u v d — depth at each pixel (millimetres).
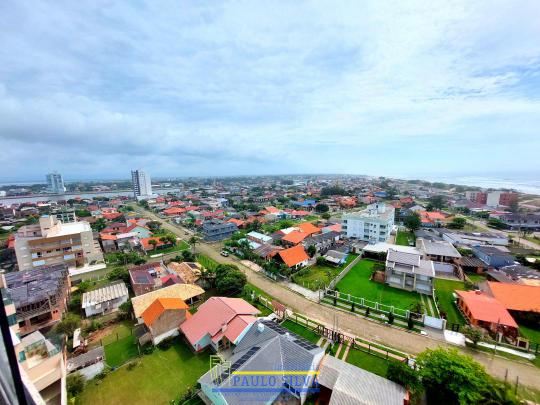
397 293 49250
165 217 138625
